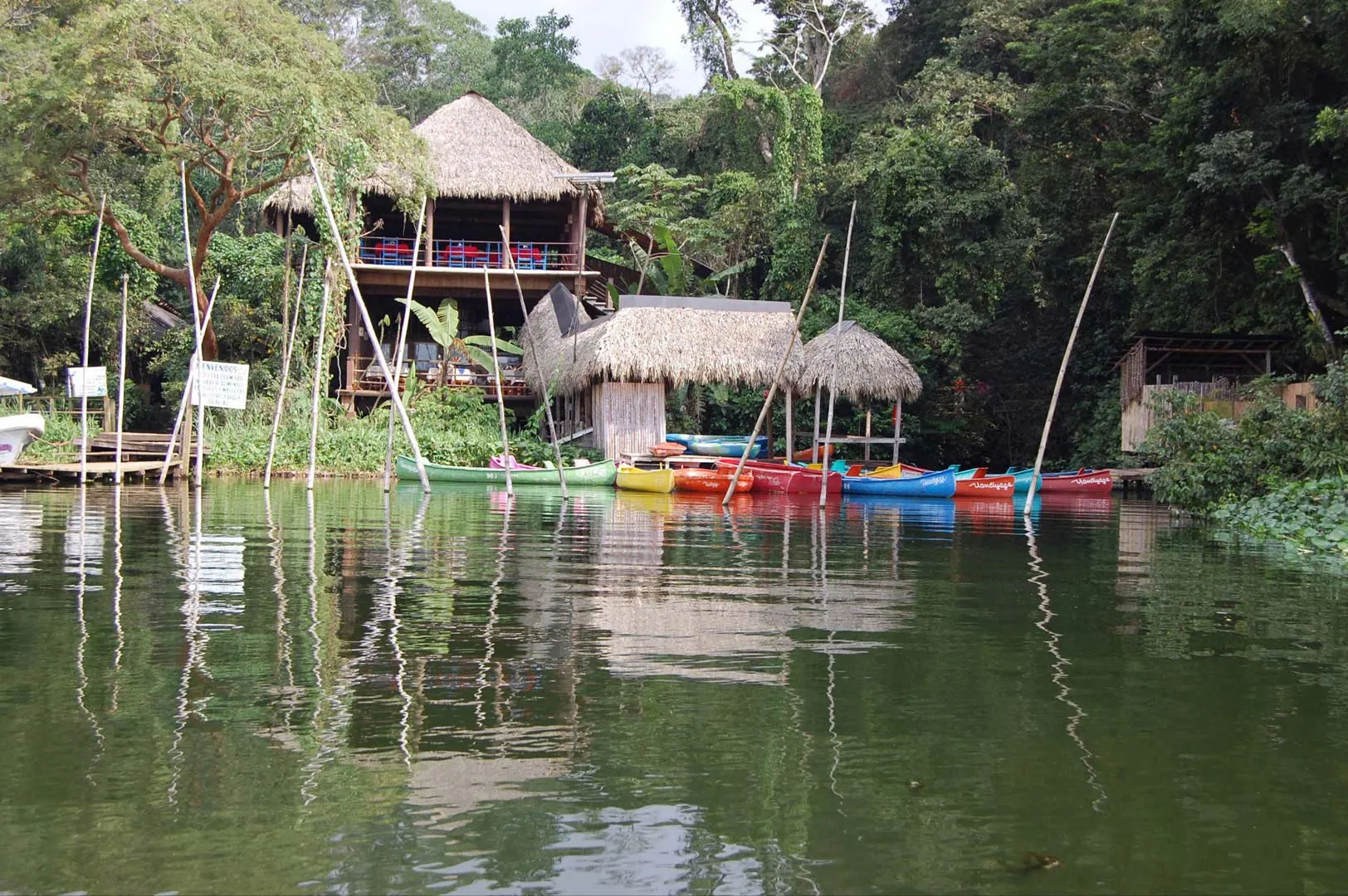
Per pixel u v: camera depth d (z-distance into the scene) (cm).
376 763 410
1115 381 2902
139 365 3234
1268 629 675
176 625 642
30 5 2817
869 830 357
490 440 2375
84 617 662
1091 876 326
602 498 1866
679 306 2431
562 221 3250
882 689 520
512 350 2667
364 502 1594
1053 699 507
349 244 2384
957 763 418
